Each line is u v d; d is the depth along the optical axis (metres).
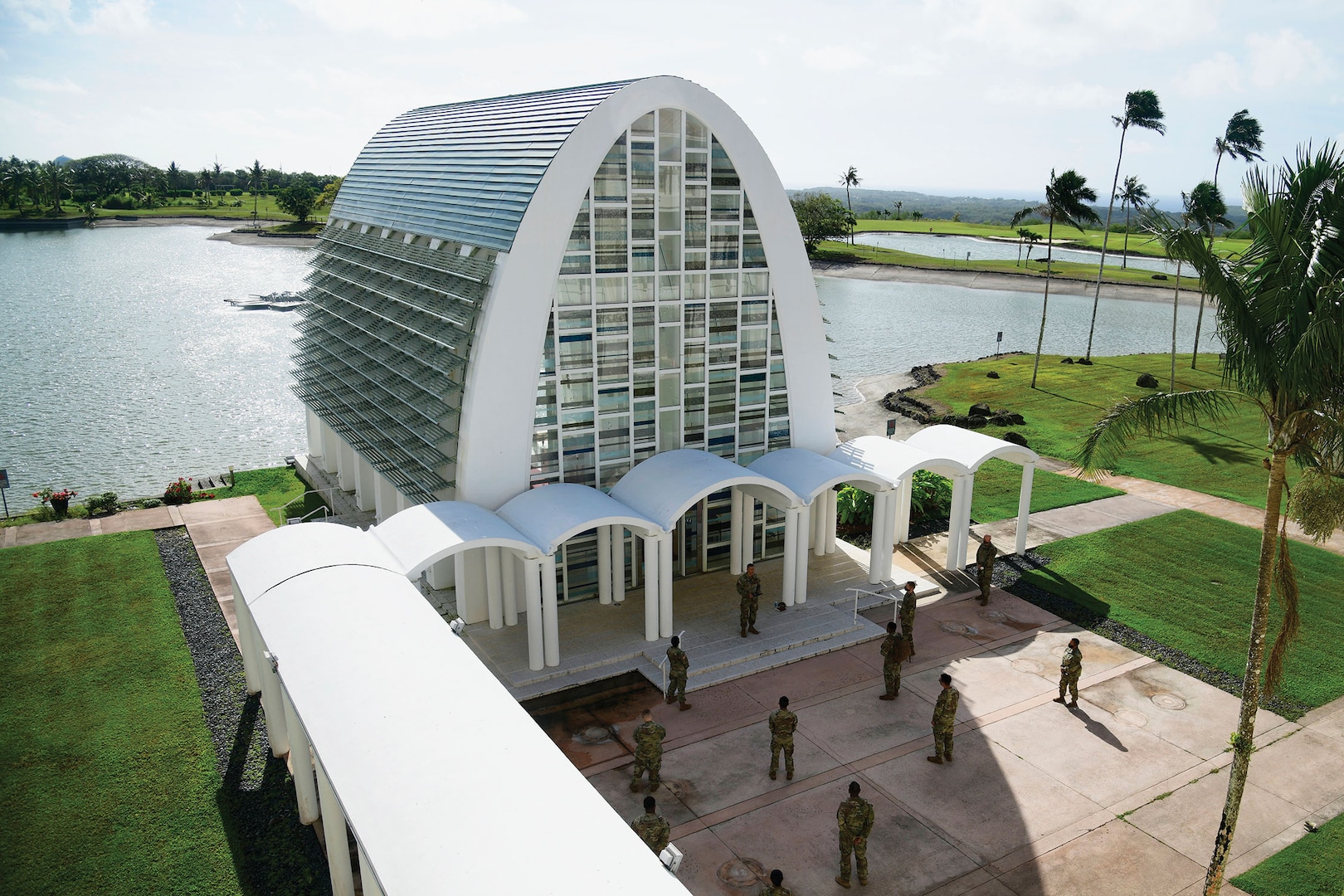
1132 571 27.33
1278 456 13.48
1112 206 57.62
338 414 30.50
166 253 132.38
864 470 25.30
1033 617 24.45
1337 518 13.62
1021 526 28.27
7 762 17.69
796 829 16.17
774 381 27.05
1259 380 13.15
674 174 24.02
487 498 23.16
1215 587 26.20
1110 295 104.06
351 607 16.19
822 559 27.80
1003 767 18.03
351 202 36.06
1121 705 20.23
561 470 24.19
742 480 22.70
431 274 25.88
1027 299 101.25
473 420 22.50
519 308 22.44
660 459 24.62
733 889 14.67
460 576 22.92
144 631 23.09
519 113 27.06
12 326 73.06
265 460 41.44
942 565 27.72
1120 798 17.09
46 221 169.88
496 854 10.59
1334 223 12.45
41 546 28.77
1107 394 50.38
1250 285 13.44
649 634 22.41
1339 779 17.72
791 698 20.55
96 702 19.86
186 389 53.91
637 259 23.92
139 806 16.56
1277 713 20.02
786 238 25.91
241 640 19.55
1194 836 16.08
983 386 53.12
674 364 25.28
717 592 25.47
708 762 18.09
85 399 51.47
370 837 10.93
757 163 24.89
